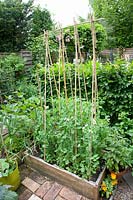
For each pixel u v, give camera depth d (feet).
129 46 30.94
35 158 6.10
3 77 12.51
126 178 5.82
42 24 25.73
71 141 5.57
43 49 15.85
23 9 22.93
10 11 21.34
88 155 5.24
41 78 10.07
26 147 6.46
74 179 5.22
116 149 5.31
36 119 6.60
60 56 5.90
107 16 30.17
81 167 5.27
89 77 8.42
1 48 22.03
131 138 6.11
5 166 4.91
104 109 8.48
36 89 10.80
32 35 21.65
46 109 6.50
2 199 3.98
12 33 22.52
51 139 6.11
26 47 20.62
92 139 5.29
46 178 5.92
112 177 5.32
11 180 5.18
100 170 5.55
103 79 8.14
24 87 11.68
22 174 6.11
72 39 15.66
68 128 5.60
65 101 6.46
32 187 5.57
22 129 6.46
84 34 17.28
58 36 5.78
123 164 5.33
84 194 5.17
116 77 7.98
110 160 5.27
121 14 29.96
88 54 17.54
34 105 6.64
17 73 14.44
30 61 16.89
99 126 5.68
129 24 30.12
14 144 6.53
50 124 6.23
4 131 7.58
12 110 6.40
